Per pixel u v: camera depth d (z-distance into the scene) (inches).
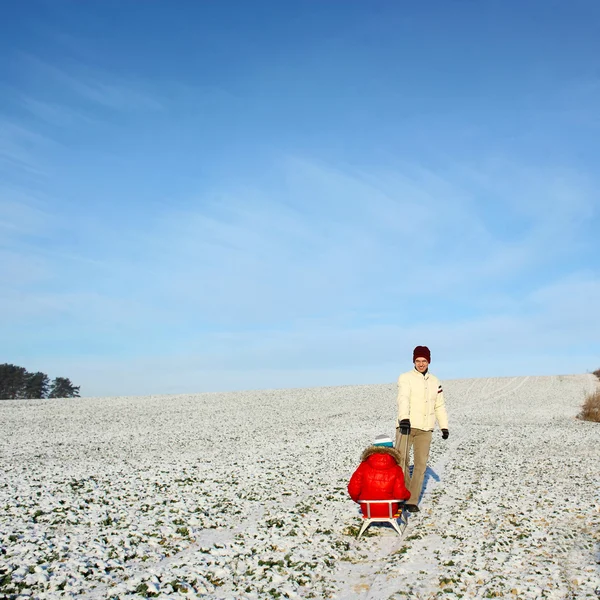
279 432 1010.7
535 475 532.7
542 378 2613.2
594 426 1074.7
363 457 336.8
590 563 275.3
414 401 375.2
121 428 1117.7
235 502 420.8
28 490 461.1
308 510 393.7
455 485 484.4
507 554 290.7
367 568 277.0
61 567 268.7
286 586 250.8
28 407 1636.3
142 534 331.0
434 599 234.1
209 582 255.6
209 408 1600.6
